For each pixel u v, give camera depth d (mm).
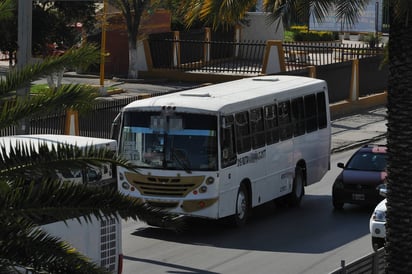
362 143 45312
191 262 23594
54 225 16625
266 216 29766
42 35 48219
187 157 26359
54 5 49844
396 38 18188
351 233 27297
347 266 17422
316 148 32844
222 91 29172
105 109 35656
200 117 26453
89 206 11766
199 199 26312
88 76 61969
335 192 30047
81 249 17484
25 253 11586
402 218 18594
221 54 70625
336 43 80250
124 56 65000
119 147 26938
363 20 67812
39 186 11945
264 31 74062
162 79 62938
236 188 27438
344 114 54156
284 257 24297
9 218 11586
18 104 12359
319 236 26844
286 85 31547
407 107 18297
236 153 27328
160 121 26578
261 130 28984
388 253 18859
